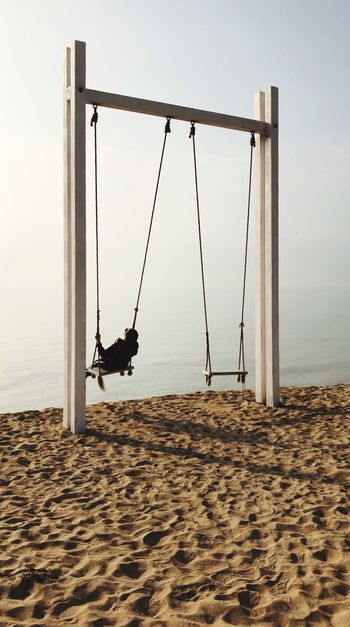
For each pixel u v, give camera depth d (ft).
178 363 352.69
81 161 28.63
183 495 20.18
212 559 14.78
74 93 28.22
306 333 518.78
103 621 11.73
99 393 263.08
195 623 11.72
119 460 24.58
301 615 12.05
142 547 15.71
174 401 37.11
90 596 12.82
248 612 12.27
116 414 33.24
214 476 22.33
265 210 33.88
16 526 17.10
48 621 11.72
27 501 19.56
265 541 16.07
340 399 36.83
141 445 26.99
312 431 29.35
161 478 22.15
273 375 34.55
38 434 29.01
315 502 19.21
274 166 33.40
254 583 13.42
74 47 28.25
